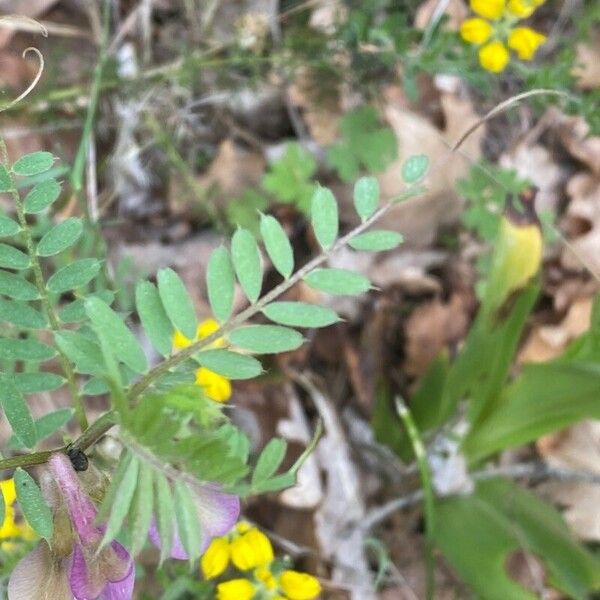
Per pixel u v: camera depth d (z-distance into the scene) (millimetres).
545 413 364
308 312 180
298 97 537
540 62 543
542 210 526
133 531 136
